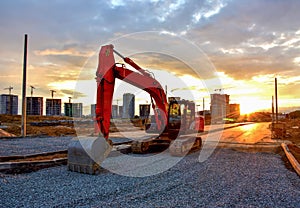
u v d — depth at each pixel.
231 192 6.42
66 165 9.52
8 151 12.58
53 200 5.71
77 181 7.31
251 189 6.69
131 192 6.34
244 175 8.19
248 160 10.84
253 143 17.27
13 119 41.53
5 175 7.85
